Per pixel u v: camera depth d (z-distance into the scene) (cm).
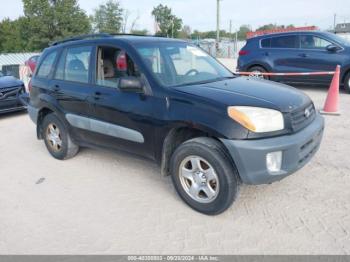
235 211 335
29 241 301
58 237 305
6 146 581
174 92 334
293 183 386
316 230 298
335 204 339
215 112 303
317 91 948
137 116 360
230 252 276
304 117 331
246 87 356
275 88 363
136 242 294
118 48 392
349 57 857
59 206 360
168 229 311
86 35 454
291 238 289
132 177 426
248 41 1016
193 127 315
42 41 3478
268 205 343
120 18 4519
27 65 1402
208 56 459
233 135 292
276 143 293
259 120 294
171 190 386
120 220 329
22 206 362
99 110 404
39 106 499
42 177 437
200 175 325
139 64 364
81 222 328
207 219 324
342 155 459
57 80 469
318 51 896
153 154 362
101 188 398
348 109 710
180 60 403
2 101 768
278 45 958
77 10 3619
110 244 293
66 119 460
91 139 439
